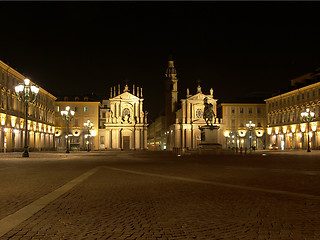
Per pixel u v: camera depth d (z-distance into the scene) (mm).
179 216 7773
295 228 6727
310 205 8930
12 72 64938
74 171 19266
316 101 76875
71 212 8219
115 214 8000
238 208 8594
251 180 14422
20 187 12453
